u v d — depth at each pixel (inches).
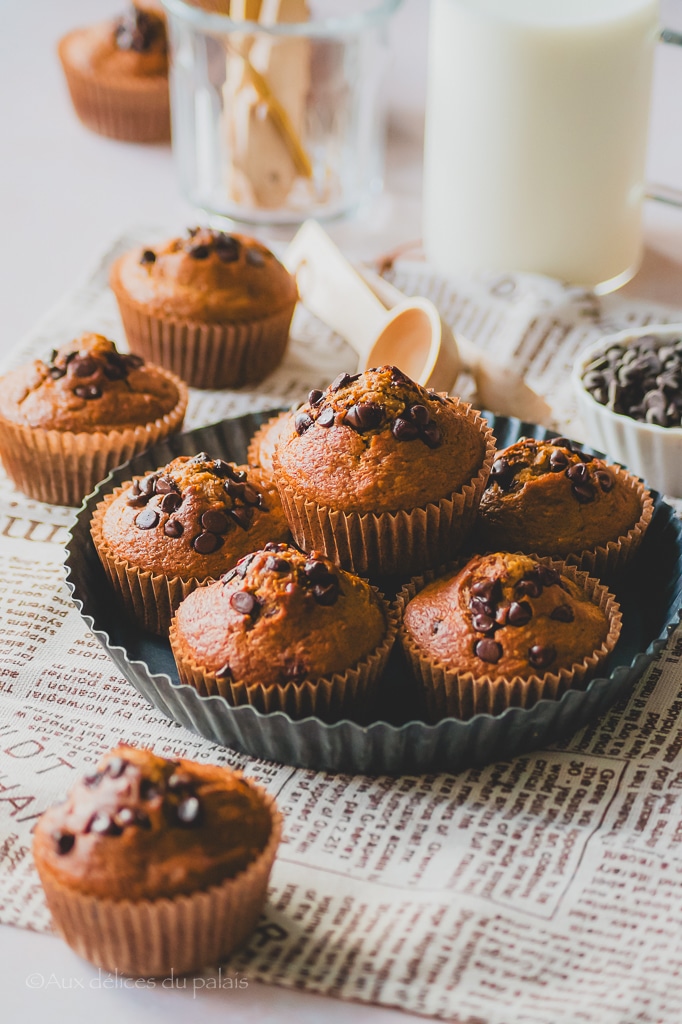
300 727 27.4
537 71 35.4
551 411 34.3
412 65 47.0
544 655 27.8
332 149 40.2
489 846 27.3
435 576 29.9
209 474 30.0
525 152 36.4
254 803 26.0
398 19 50.0
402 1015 25.7
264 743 27.9
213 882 25.2
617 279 38.4
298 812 27.6
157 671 29.3
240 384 35.8
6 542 32.3
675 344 33.6
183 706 28.0
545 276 37.7
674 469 32.6
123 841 25.1
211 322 34.5
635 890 26.7
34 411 32.3
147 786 25.5
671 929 26.3
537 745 28.3
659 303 37.9
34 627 30.4
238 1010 25.8
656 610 30.1
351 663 27.9
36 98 45.8
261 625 27.8
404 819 27.6
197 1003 25.8
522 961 26.0
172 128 43.5
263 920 26.4
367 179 41.1
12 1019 25.7
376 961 26.0
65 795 27.8
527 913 26.4
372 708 28.9
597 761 28.4
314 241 36.7
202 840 25.3
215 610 28.2
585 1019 25.4
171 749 28.5
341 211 40.6
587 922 26.4
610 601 29.2
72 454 32.3
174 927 25.3
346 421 29.4
